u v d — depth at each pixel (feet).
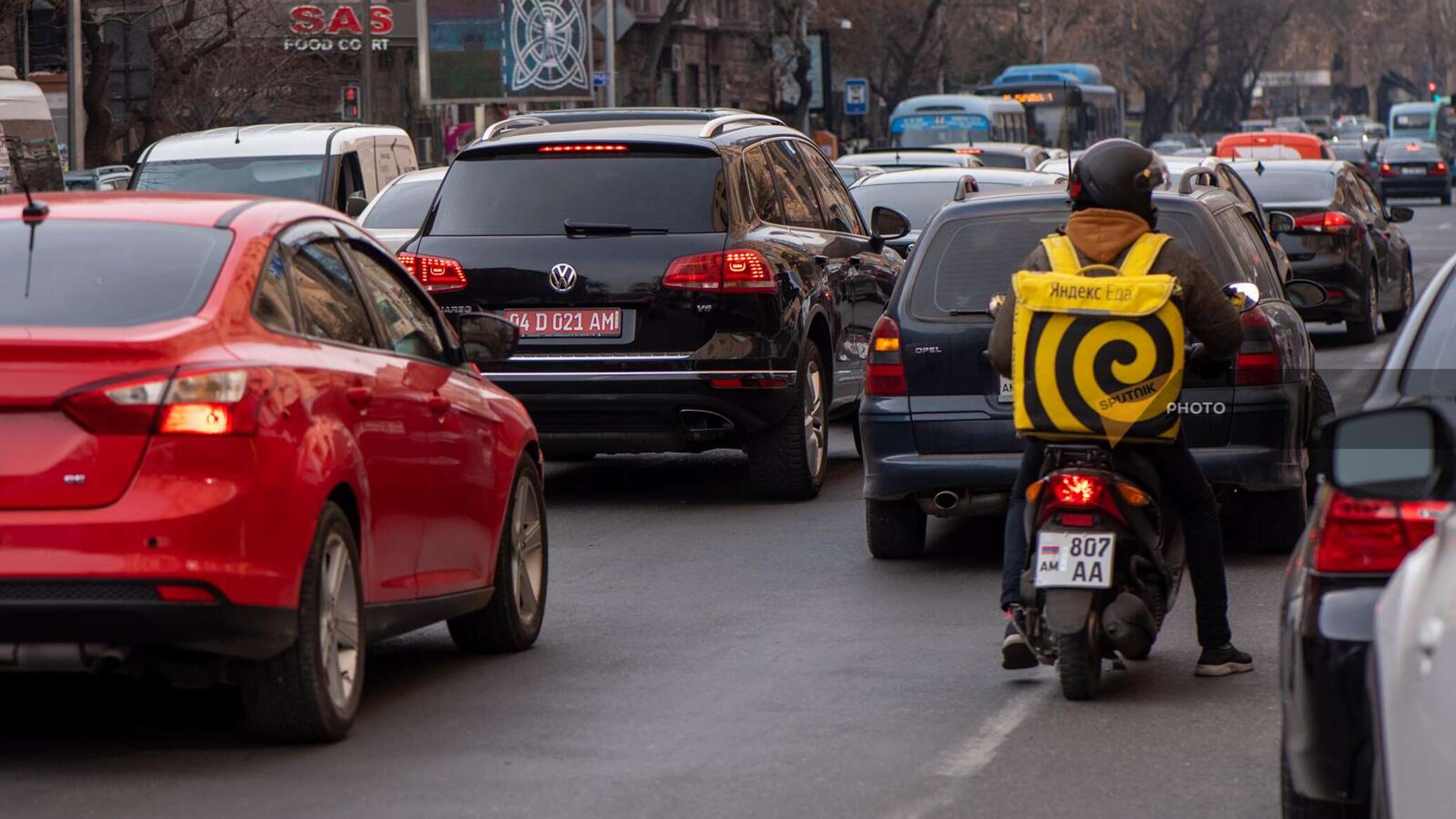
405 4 430.20
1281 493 83.20
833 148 494.59
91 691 63.10
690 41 597.52
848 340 115.55
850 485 113.19
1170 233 81.87
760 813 48.60
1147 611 58.95
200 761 53.78
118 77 365.61
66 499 50.16
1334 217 189.57
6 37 349.00
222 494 50.65
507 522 68.69
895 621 73.61
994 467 80.59
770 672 65.16
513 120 122.52
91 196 59.57
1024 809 48.78
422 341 65.41
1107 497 58.54
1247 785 50.88
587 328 101.09
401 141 201.98
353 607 56.18
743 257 100.78
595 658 68.13
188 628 50.37
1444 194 614.34
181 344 51.34
